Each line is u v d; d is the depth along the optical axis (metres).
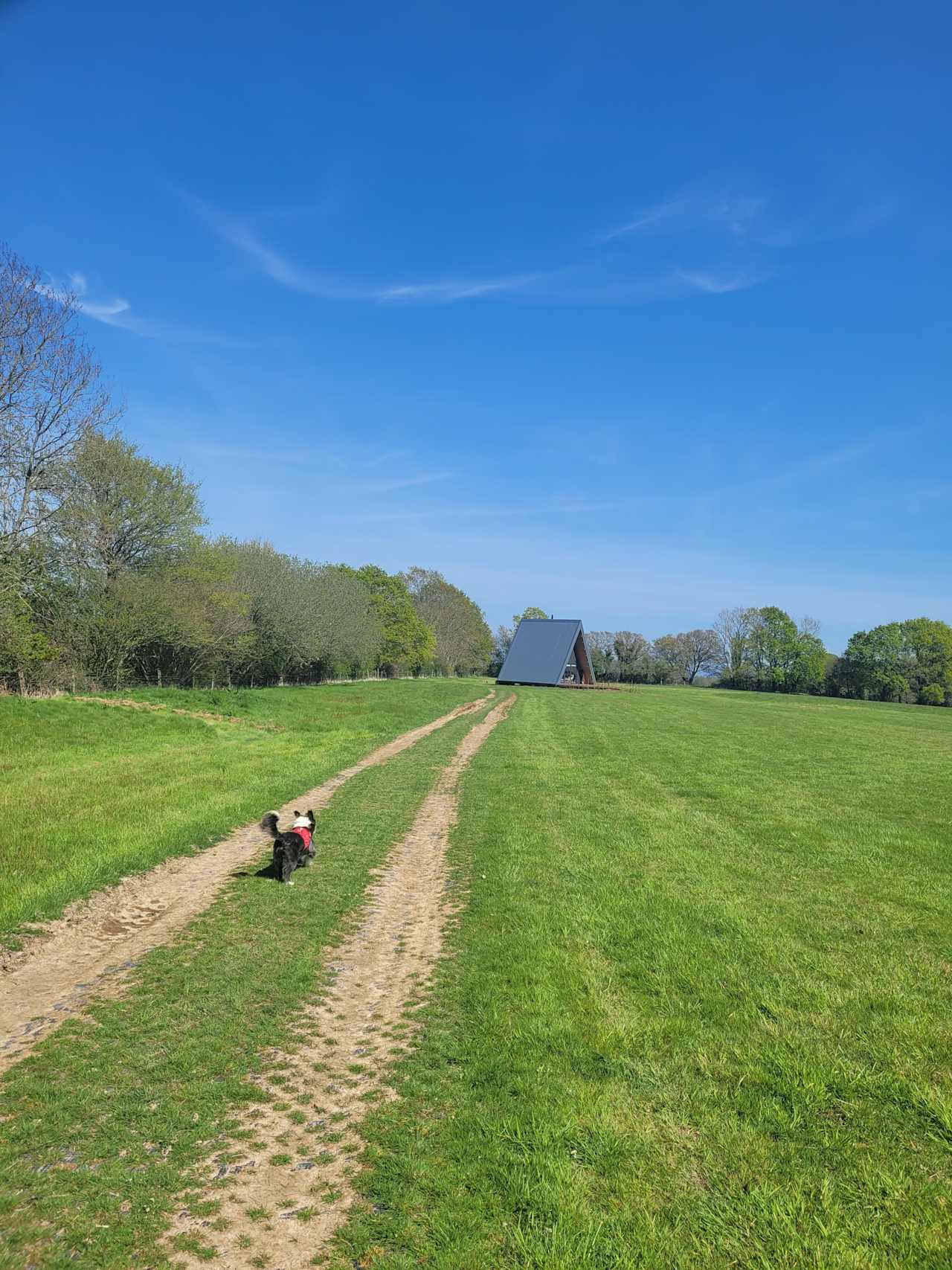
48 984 7.44
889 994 7.20
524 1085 5.57
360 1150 4.88
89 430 31.78
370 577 97.00
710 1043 6.25
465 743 29.31
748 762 24.80
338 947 8.67
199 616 40.56
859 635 104.56
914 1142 4.89
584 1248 3.93
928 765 24.83
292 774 19.38
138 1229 4.11
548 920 9.44
